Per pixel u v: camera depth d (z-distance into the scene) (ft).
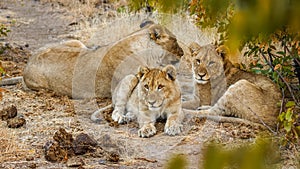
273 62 34.14
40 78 39.99
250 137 29.73
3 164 25.62
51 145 26.66
